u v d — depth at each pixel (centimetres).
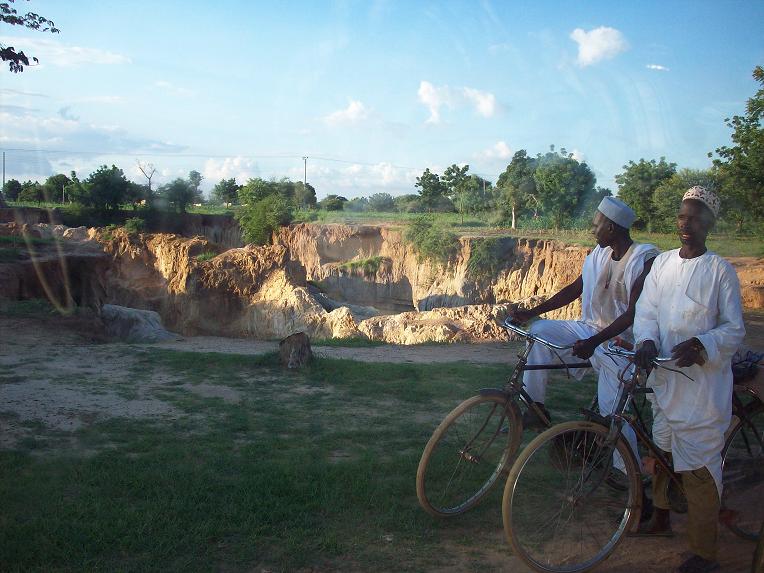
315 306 2972
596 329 450
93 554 347
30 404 651
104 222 5859
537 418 431
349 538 379
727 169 2550
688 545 386
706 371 353
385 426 619
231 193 10688
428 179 9256
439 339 1633
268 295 3139
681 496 391
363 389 776
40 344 1105
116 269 3741
